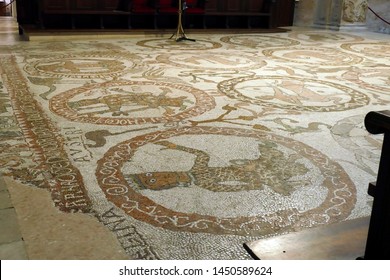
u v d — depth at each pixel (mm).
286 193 3227
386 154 1683
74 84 6289
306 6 15664
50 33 10734
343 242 2158
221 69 7730
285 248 2111
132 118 4805
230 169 3592
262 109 5355
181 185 3281
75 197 3041
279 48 10469
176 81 6676
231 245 2572
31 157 3678
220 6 13281
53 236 2584
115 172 3453
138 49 9594
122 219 2791
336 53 9984
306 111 5359
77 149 3889
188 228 2725
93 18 11969
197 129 4520
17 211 2836
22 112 4891
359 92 6441
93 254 2434
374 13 15188
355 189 3328
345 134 4566
